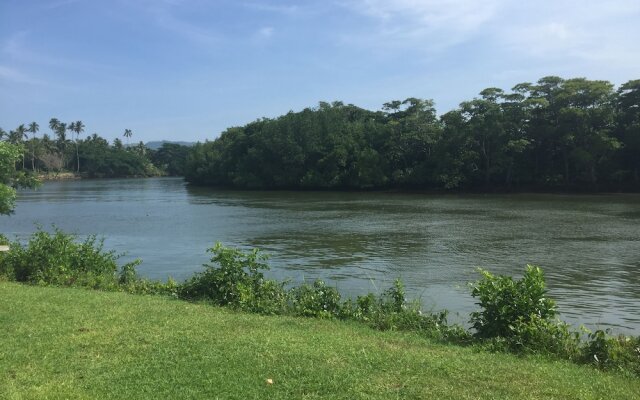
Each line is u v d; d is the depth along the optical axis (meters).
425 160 73.31
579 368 6.66
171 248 24.45
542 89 65.38
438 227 30.97
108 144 171.75
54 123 154.88
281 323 8.64
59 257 13.74
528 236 26.67
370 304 10.13
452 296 14.58
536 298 8.05
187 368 6.14
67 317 8.57
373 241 25.75
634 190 59.34
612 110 60.97
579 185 61.88
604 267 18.73
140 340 7.28
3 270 13.41
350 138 79.62
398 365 6.30
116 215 42.12
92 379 5.78
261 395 5.37
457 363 6.46
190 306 9.86
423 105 78.62
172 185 105.44
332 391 5.48
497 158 64.75
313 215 39.81
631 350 7.09
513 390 5.57
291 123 83.94
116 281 13.04
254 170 88.75
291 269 18.91
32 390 5.39
